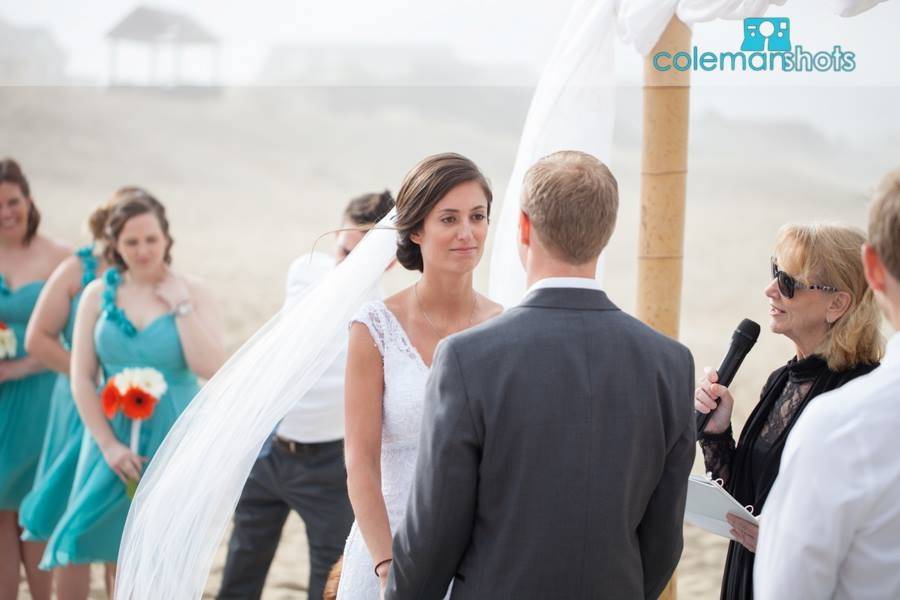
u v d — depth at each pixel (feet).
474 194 12.67
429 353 13.15
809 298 12.11
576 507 9.58
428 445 9.79
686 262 75.46
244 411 13.89
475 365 9.69
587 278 10.11
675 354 10.17
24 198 22.16
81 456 20.13
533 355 9.68
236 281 65.26
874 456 8.34
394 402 12.83
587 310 9.95
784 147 149.28
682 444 10.15
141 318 19.92
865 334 11.85
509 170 135.33
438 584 10.11
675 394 10.05
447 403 9.70
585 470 9.59
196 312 20.58
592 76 15.37
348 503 20.13
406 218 12.77
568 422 9.57
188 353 20.03
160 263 20.07
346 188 120.88
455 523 9.77
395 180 128.16
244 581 20.81
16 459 21.77
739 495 12.66
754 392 41.09
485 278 60.34
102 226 20.47
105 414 19.65
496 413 9.56
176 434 14.38
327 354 14.02
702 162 130.41
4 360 21.81
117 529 19.54
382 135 156.46
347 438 12.94
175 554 13.79
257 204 105.19
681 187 14.76
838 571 8.66
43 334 21.11
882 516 8.36
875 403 8.40
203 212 98.43
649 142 14.76
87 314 20.07
